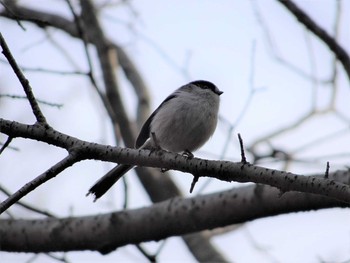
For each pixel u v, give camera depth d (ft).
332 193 20.86
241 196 29.48
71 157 22.34
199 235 38.22
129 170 31.55
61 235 30.91
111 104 39.73
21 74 22.26
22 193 21.39
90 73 33.30
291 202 28.22
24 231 31.24
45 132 22.53
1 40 21.71
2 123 22.29
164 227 30.37
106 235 30.63
